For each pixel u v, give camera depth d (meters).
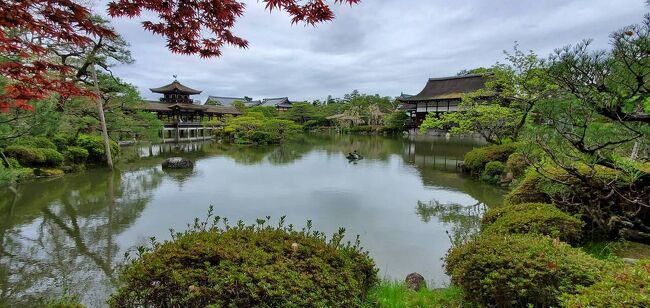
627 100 3.42
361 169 17.72
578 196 5.64
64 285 5.53
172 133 39.69
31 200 10.99
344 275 2.98
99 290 5.38
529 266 3.22
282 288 2.54
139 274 2.78
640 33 3.05
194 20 3.25
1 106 3.74
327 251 3.19
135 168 18.12
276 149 28.72
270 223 8.66
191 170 17.39
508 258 3.35
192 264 2.86
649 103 3.50
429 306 3.73
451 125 20.42
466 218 9.15
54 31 2.95
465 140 35.06
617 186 5.04
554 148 4.49
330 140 38.00
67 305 3.80
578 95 3.64
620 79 3.34
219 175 15.82
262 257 2.87
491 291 3.30
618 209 5.57
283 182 14.10
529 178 6.61
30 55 3.32
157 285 2.78
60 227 8.34
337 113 60.75
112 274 5.91
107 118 19.75
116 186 13.29
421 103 40.91
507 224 4.99
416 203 10.73
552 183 5.62
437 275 5.79
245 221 8.85
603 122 4.28
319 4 2.97
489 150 15.13
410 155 23.84
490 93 17.00
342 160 21.39
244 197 11.43
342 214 9.48
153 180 14.55
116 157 21.14
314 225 8.52
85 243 7.31
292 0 2.93
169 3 3.02
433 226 8.46
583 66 3.39
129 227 8.34
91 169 17.55
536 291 3.04
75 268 6.14
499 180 13.56
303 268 2.88
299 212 9.65
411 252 6.81
